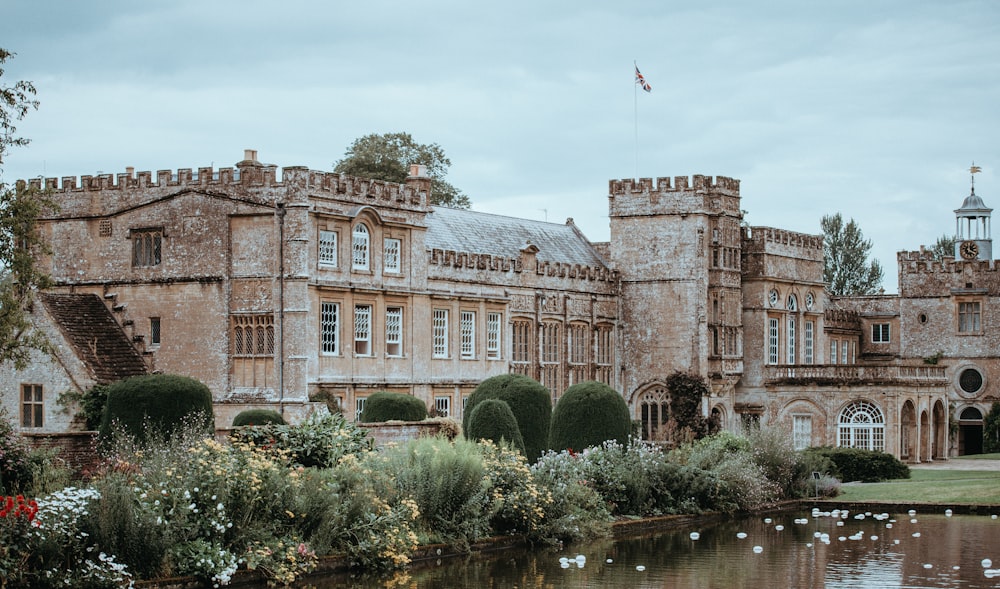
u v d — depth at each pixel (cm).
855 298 11162
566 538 4709
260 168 6481
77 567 3291
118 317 6806
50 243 7019
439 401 7375
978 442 10231
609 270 8844
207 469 3709
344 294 6681
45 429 6284
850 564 4231
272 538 3750
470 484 4447
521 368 8081
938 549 4588
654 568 4144
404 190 7150
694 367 8681
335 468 4141
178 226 6688
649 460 5447
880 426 8562
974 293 10131
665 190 8800
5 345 5100
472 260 7669
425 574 3956
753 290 9225
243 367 6500
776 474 6153
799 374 8944
